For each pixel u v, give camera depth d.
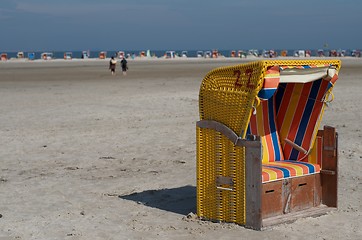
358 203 7.96
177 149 12.09
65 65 68.88
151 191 8.76
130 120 16.48
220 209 7.03
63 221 7.25
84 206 7.97
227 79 6.88
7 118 17.39
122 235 6.65
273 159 7.89
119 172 10.16
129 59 101.75
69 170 10.37
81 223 7.15
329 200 7.61
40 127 15.43
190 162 10.87
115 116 17.42
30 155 11.76
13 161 11.21
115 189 8.96
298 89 7.82
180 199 8.31
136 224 7.07
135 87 28.94
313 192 7.53
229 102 6.80
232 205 6.91
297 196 7.32
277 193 7.06
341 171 9.95
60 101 22.22
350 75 37.03
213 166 7.02
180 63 72.94
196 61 83.88
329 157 7.52
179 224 7.04
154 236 6.59
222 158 6.93
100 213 7.61
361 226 6.89
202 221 7.13
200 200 7.21
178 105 20.05
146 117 17.09
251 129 7.68
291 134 7.94
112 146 12.56
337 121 15.75
